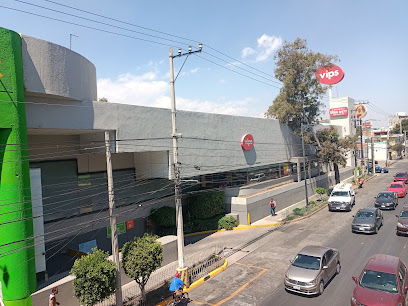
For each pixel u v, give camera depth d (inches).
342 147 1515.7
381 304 416.2
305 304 496.4
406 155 3848.4
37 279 548.4
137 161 916.0
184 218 1030.4
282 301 512.7
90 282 443.2
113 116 687.7
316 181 1610.5
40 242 509.0
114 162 874.8
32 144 698.8
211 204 1034.7
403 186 1418.6
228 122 1050.1
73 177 773.9
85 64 642.8
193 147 900.0
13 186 494.6
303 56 1355.8
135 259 509.7
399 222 811.4
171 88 605.3
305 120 1430.9
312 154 1695.4
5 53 485.4
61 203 742.5
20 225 494.6
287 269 603.5
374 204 1192.2
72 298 542.3
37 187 557.6
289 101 1406.3
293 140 1518.2
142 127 751.1
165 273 668.7
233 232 983.6
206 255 766.5
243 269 669.9
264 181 1273.4
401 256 668.1
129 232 876.6
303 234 898.7
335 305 486.0
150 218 941.2
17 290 486.9
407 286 458.9
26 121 543.5
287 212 1160.2
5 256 489.4
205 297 549.6
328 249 597.0
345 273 605.3
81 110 627.8
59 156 746.2
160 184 973.2
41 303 505.0
